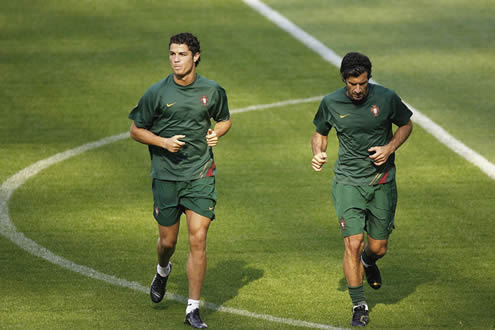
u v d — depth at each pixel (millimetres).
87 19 51625
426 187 30172
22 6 53281
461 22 53250
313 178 31188
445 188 30094
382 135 19219
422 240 25469
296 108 39125
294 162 32812
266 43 48750
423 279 22719
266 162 32781
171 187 19312
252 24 52156
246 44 48500
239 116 37906
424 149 34094
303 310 20656
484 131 36188
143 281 22391
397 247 24953
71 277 22531
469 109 38969
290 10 55531
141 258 23969
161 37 48969
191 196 19250
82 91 40750
